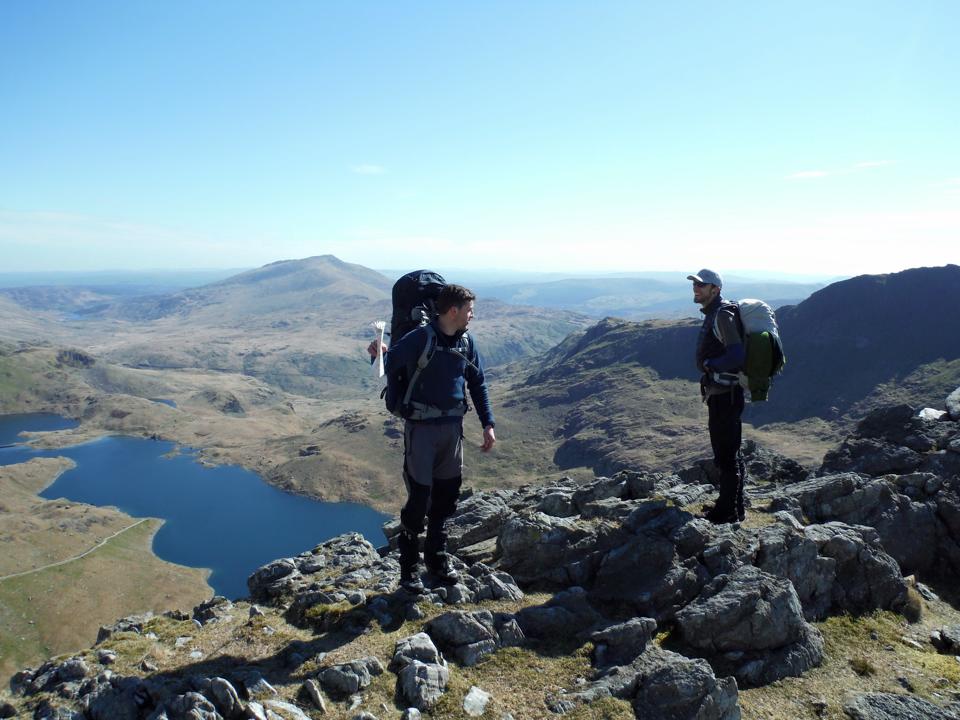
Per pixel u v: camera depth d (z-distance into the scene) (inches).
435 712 131.0
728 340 187.0
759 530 187.9
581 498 235.6
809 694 146.9
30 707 132.2
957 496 221.0
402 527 167.9
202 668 141.9
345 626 158.1
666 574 171.0
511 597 171.9
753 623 154.3
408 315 164.9
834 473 260.4
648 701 134.9
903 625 177.0
